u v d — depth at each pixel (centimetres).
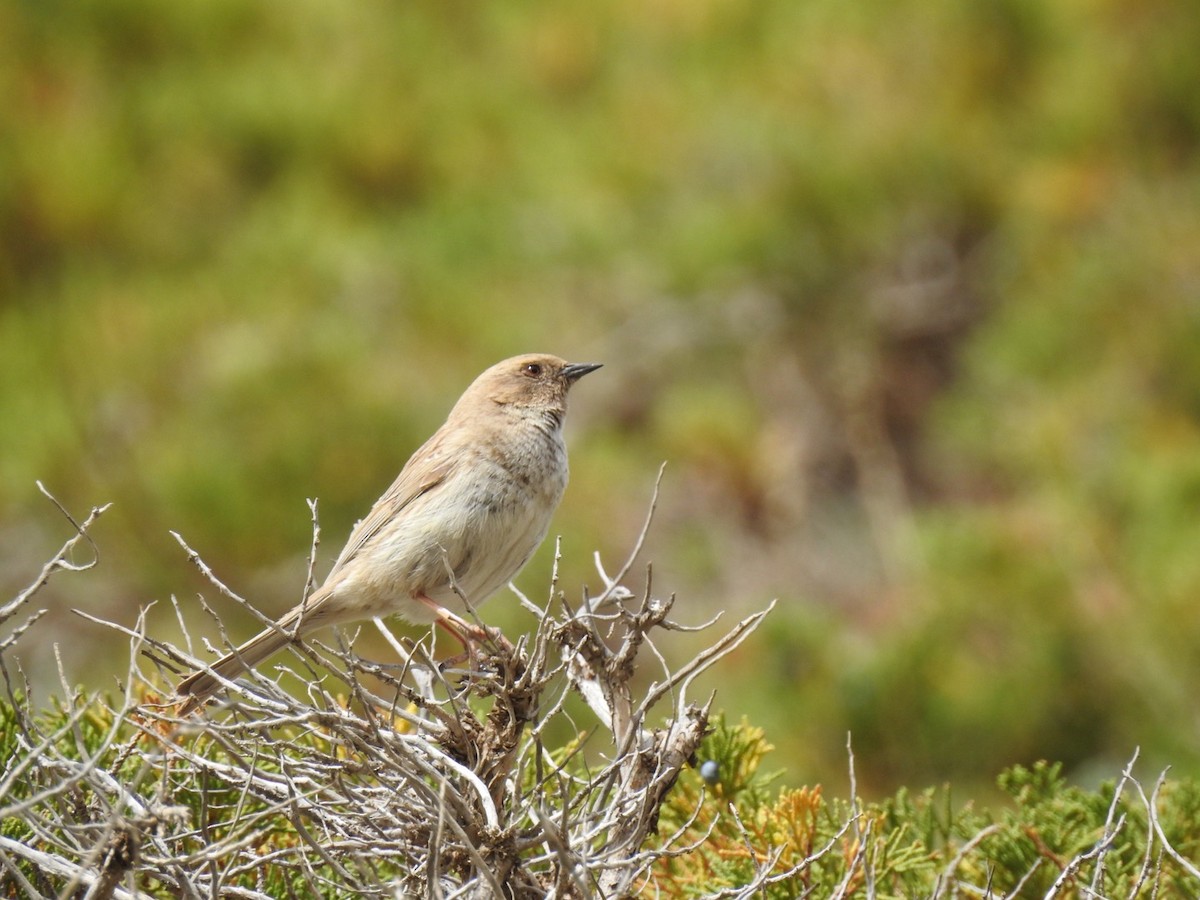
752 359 2767
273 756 1069
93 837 975
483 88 2938
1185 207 2619
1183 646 2039
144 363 2389
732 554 2514
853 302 2762
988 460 2545
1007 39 2797
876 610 2239
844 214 2717
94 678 2106
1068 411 2433
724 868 1181
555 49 2970
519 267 2691
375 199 2809
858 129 2755
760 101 2781
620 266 2730
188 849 1091
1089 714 2028
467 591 1495
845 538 2611
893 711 1983
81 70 2809
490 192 2756
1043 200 2680
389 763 991
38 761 956
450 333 2491
